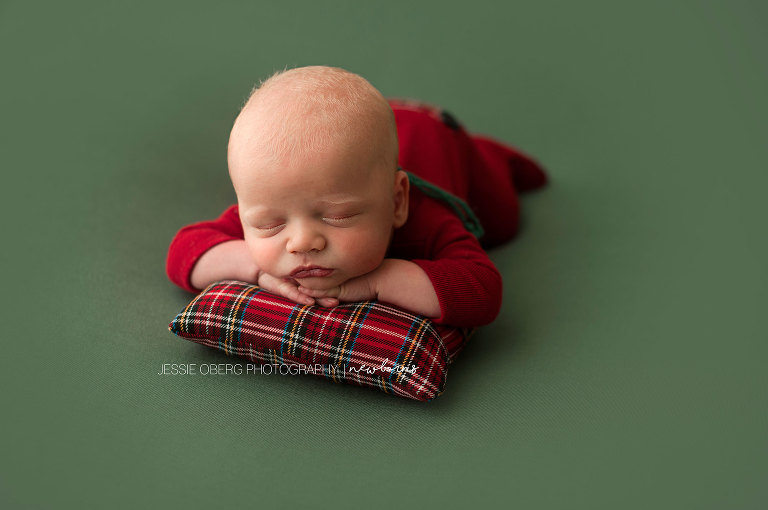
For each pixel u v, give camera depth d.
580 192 2.31
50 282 1.82
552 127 2.65
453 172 1.87
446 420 1.45
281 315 1.48
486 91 2.84
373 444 1.39
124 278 1.84
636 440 1.42
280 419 1.44
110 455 1.36
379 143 1.41
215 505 1.26
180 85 2.77
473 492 1.30
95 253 1.93
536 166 2.31
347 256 1.41
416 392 1.43
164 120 2.56
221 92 2.73
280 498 1.28
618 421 1.46
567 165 2.46
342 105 1.39
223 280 1.61
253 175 1.36
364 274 1.50
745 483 1.33
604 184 2.35
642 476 1.34
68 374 1.54
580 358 1.63
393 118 1.49
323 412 1.46
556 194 2.31
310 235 1.38
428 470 1.34
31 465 1.33
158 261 1.91
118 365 1.56
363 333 1.46
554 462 1.37
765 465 1.37
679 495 1.31
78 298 1.77
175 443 1.38
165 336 1.65
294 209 1.37
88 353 1.60
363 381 1.47
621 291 1.85
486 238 2.05
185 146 2.42
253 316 1.49
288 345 1.47
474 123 2.66
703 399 1.52
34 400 1.47
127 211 2.11
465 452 1.38
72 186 2.21
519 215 2.20
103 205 2.13
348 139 1.37
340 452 1.37
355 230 1.40
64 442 1.38
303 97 1.39
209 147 2.42
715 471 1.35
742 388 1.54
